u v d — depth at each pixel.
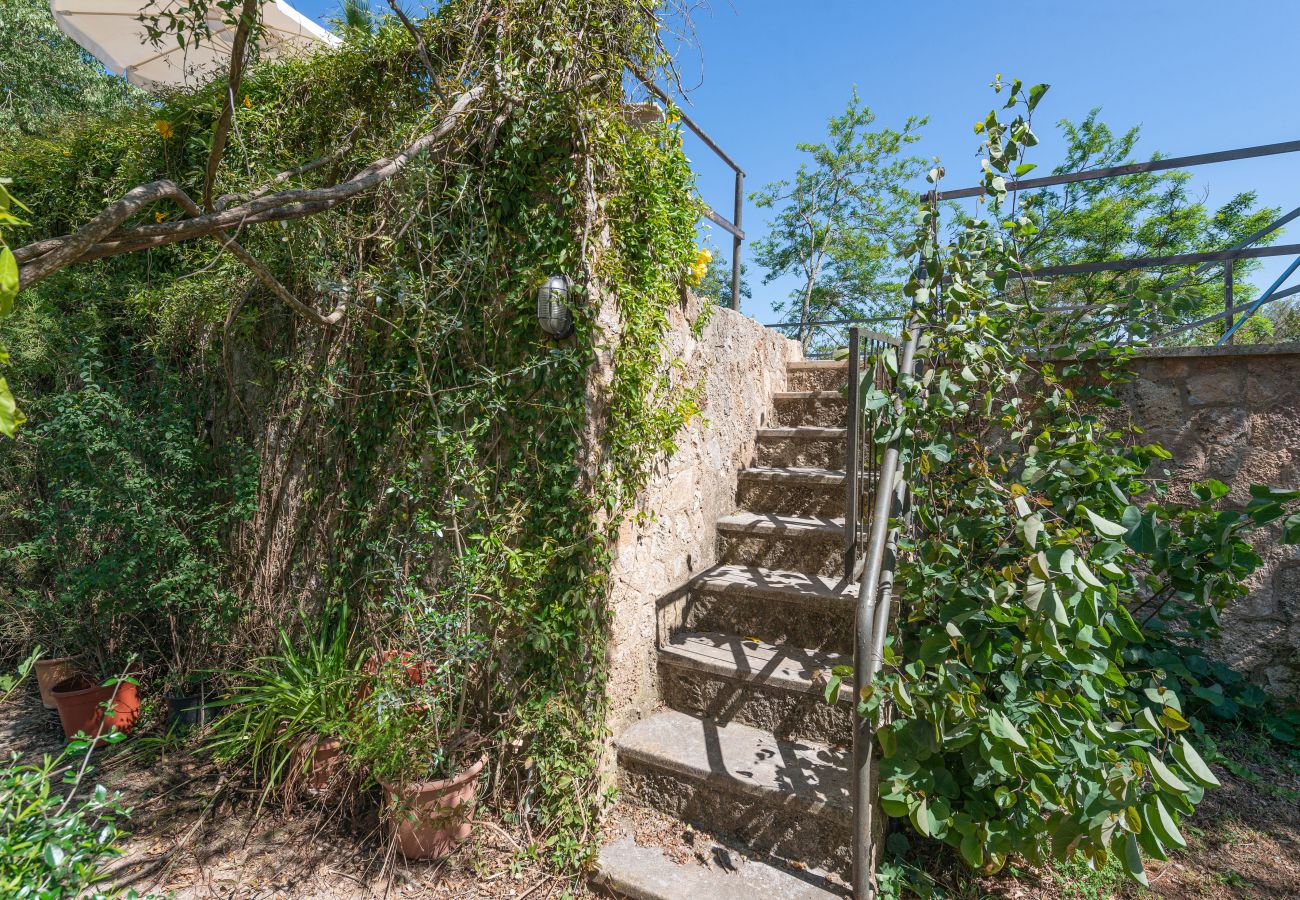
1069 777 1.76
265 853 2.25
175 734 3.03
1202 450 2.91
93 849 1.58
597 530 2.32
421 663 2.31
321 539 3.03
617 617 2.39
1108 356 2.84
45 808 1.59
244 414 3.42
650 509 2.62
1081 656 1.70
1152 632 2.71
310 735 2.48
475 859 2.19
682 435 2.88
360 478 2.84
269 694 2.65
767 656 2.61
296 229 2.65
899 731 1.82
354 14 2.85
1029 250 2.69
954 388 2.27
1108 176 3.05
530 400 2.38
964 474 2.50
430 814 2.16
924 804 1.76
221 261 3.00
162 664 3.30
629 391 2.38
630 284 2.42
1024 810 1.83
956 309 2.32
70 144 3.95
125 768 2.81
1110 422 3.06
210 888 2.08
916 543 2.24
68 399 2.85
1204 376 2.89
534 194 2.38
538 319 2.28
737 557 3.22
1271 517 2.05
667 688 2.69
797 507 3.40
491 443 2.49
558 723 2.27
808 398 4.02
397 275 2.54
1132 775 1.58
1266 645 2.82
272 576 3.20
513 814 2.32
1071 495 2.22
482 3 2.35
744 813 2.15
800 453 3.71
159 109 3.66
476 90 2.28
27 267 1.18
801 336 6.88
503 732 2.39
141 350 3.69
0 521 3.55
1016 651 1.90
